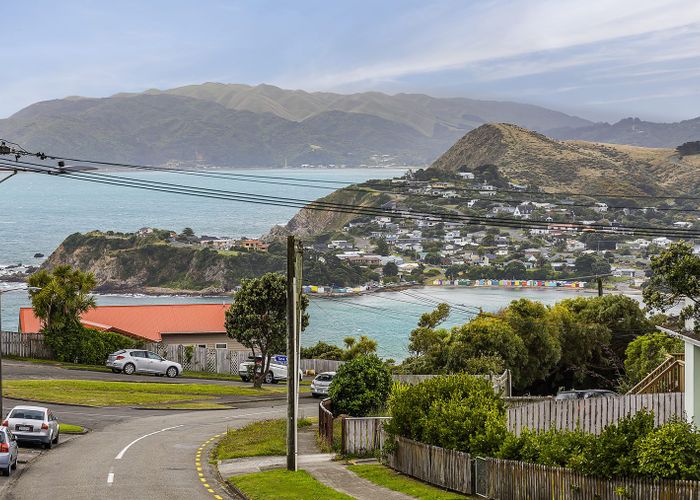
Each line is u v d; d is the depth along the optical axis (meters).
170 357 77.94
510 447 24.33
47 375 60.53
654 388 36.34
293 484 27.12
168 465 30.97
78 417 43.53
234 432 39.38
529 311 67.50
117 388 55.44
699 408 28.00
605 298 73.06
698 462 19.44
